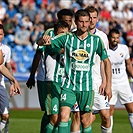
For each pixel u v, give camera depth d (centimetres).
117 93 2258
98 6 5219
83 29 1609
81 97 1662
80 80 1641
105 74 1692
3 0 4812
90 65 1648
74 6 5019
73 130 1844
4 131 2064
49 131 1803
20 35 4516
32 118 3086
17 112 3450
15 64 4244
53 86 1812
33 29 4588
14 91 1806
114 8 5344
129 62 2300
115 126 2712
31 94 3744
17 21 4606
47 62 1825
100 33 1984
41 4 4856
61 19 1869
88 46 1630
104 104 1981
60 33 1794
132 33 5078
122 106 3738
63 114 1627
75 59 1627
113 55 2253
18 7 4791
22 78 3812
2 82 2045
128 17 5397
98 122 2902
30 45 4503
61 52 1783
